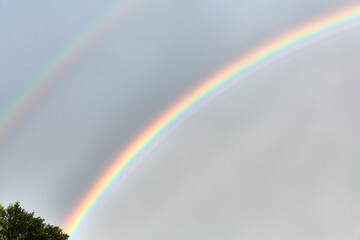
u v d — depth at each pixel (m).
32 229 38.22
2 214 37.50
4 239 35.31
